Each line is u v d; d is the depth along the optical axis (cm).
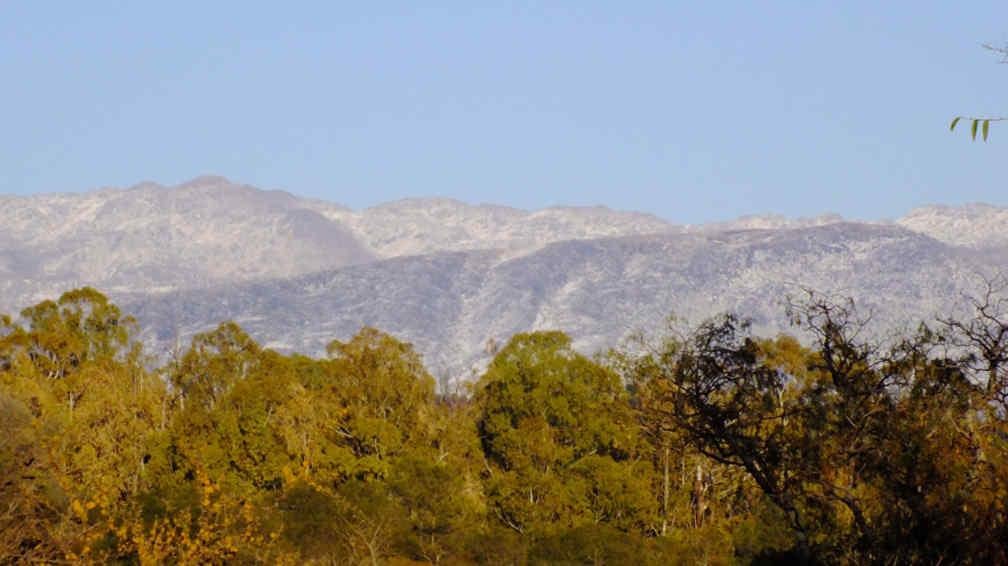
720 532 7700
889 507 3584
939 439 3575
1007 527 3444
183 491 7900
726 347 3688
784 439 3669
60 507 5797
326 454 10356
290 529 7594
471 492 9788
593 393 10619
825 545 3678
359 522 7869
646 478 9306
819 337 3759
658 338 3928
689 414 3709
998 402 3606
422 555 8731
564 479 9762
